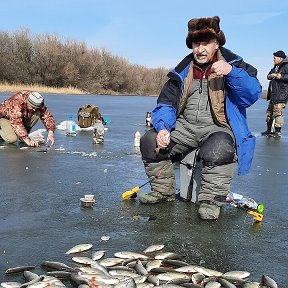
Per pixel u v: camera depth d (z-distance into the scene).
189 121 4.55
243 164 4.38
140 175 6.01
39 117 8.91
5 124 8.73
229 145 4.22
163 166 4.63
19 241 3.53
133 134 11.22
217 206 4.22
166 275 2.92
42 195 4.86
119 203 4.63
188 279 2.88
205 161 4.21
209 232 3.82
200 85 4.45
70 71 65.75
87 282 2.78
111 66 72.06
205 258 3.29
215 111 4.41
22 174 5.93
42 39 64.62
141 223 4.02
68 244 3.49
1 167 6.38
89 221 4.04
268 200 4.93
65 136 10.33
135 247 3.46
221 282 2.84
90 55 69.12
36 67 63.03
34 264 3.12
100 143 9.23
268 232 3.87
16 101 8.51
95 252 3.28
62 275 2.91
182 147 4.65
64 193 4.96
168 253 3.27
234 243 3.59
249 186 5.57
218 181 4.20
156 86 80.31
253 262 3.23
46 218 4.10
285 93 11.69
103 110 22.28
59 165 6.63
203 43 4.30
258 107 29.83
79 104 25.75
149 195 4.67
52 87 63.59
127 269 2.98
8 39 62.00
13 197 4.76
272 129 11.97
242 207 4.48
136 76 76.56
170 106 4.58
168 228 3.90
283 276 3.02
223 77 4.34
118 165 6.74
